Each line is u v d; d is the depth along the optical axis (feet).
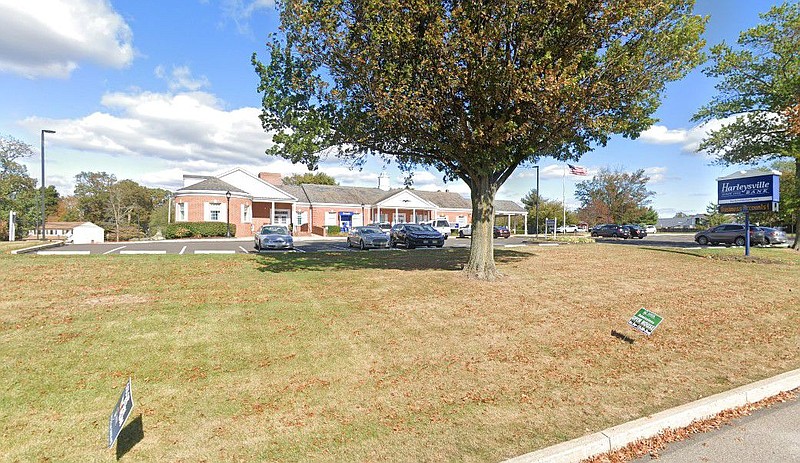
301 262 42.68
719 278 36.60
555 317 23.88
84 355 17.06
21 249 52.75
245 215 114.62
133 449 11.21
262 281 31.73
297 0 27.02
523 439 11.82
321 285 30.48
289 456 11.00
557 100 25.12
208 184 108.58
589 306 26.23
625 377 16.42
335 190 151.84
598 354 18.85
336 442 11.65
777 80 57.11
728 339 21.26
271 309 24.03
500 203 179.93
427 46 26.68
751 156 63.00
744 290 31.89
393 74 27.04
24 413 12.86
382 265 41.09
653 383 15.88
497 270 37.42
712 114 65.41
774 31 56.39
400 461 10.77
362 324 21.97
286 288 29.35
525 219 169.68
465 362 17.60
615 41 27.84
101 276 32.24
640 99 32.27
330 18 27.43
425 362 17.52
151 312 22.79
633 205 169.99
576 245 73.51
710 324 23.56
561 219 181.16
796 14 54.95
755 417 13.50
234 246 72.08
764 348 20.10
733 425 12.95
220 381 15.31
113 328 20.18
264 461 10.77
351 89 31.65
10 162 121.08
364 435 12.03
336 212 143.33
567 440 11.69
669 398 14.57
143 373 15.75
